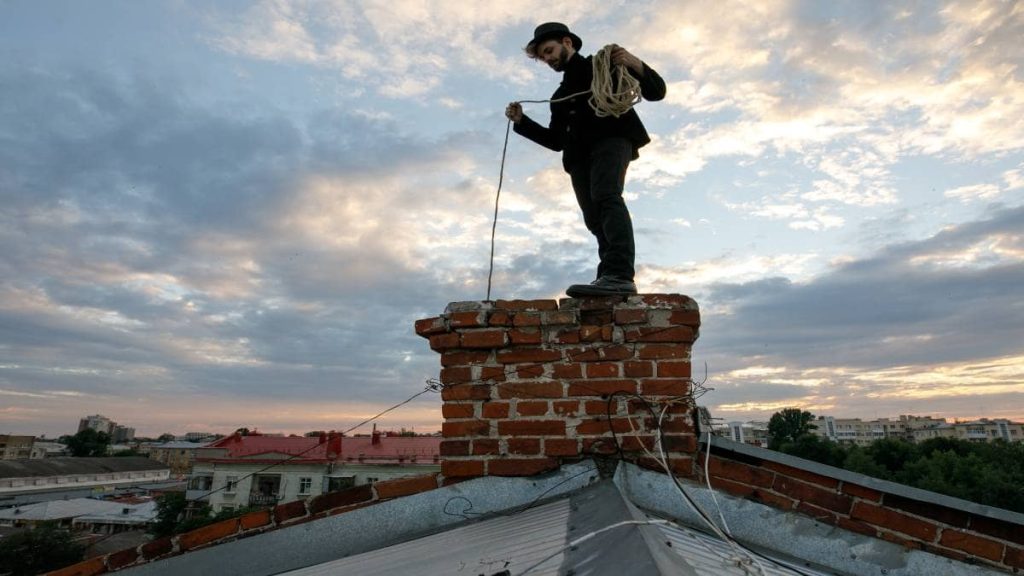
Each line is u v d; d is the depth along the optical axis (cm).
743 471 297
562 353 312
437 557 220
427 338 326
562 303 319
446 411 311
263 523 311
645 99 361
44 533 3791
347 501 311
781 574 195
